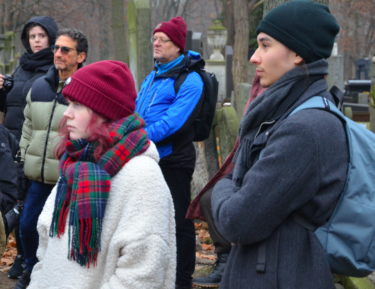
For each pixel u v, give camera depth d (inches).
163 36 148.3
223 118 195.8
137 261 71.4
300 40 72.6
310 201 68.4
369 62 1170.0
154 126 141.1
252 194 67.4
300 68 72.8
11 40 460.8
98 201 71.2
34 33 177.0
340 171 68.9
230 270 73.6
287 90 72.6
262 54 75.2
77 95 75.0
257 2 912.3
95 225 70.8
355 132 71.4
